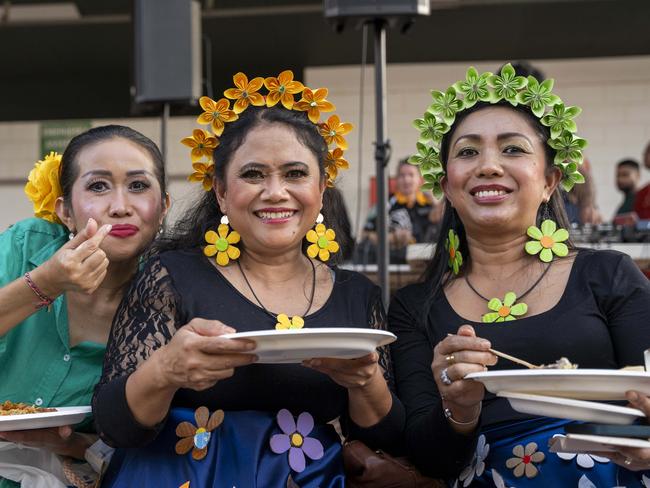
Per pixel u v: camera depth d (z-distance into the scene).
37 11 7.56
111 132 2.72
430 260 2.78
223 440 2.33
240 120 2.48
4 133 9.13
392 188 6.33
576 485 2.31
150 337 2.33
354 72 8.75
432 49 8.30
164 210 2.82
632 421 2.04
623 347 2.42
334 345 2.02
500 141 2.55
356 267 4.83
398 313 2.69
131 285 2.49
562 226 2.67
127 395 2.19
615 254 2.54
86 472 2.55
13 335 2.65
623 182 7.82
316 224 2.62
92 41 7.94
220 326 2.06
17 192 9.16
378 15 3.93
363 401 2.39
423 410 2.49
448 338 2.21
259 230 2.42
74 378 2.68
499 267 2.61
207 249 2.50
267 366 2.37
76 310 2.71
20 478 2.52
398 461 2.44
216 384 2.35
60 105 9.06
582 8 7.36
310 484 2.33
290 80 2.53
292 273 2.54
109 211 2.64
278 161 2.41
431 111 2.68
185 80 4.84
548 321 2.45
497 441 2.42
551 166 2.63
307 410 2.42
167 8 4.84
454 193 2.59
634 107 8.72
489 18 7.52
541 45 8.27
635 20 7.65
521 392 2.04
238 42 7.93
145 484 2.28
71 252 2.31
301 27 7.62
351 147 8.79
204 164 2.58
